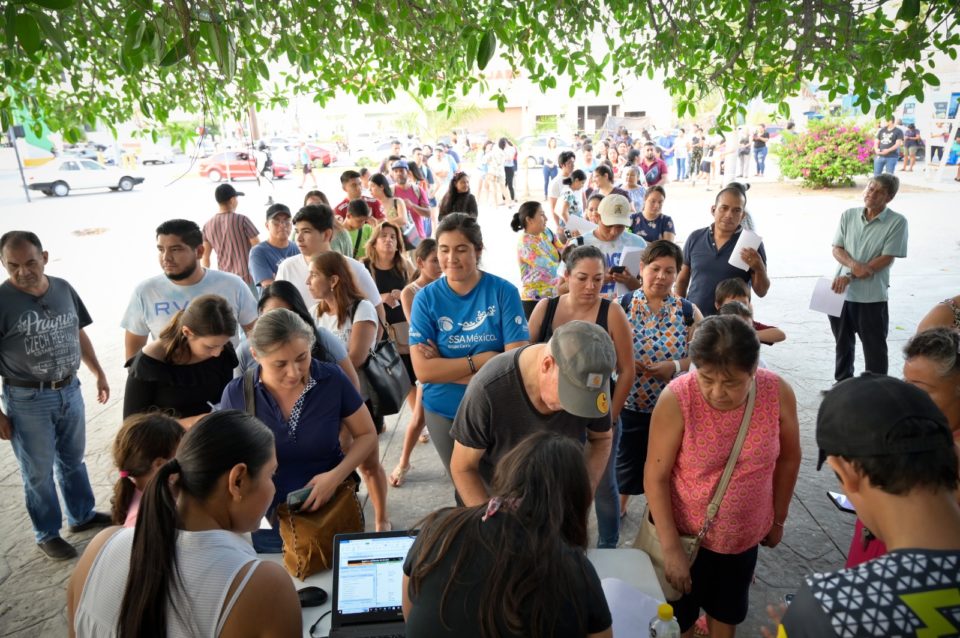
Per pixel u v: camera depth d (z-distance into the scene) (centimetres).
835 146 1781
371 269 520
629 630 191
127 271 1225
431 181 1439
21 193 2600
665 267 346
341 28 409
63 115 446
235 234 693
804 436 489
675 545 233
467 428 241
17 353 360
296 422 260
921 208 1377
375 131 3347
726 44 384
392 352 392
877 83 347
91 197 2442
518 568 127
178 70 378
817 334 702
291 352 243
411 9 385
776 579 342
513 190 1817
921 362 216
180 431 225
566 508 137
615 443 341
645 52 437
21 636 326
